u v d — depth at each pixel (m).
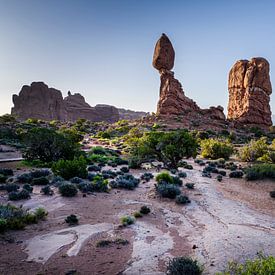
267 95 100.94
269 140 73.75
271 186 21.38
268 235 10.94
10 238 9.66
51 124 105.00
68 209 13.45
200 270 7.23
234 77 109.25
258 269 5.27
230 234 10.86
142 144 32.47
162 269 7.76
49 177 21.78
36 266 7.78
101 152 45.06
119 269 7.70
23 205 13.86
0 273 7.33
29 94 195.50
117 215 12.83
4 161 33.09
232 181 23.84
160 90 113.06
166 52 112.12
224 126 93.25
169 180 20.48
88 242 9.49
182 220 12.66
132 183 19.42
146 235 10.43
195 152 30.31
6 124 85.62
